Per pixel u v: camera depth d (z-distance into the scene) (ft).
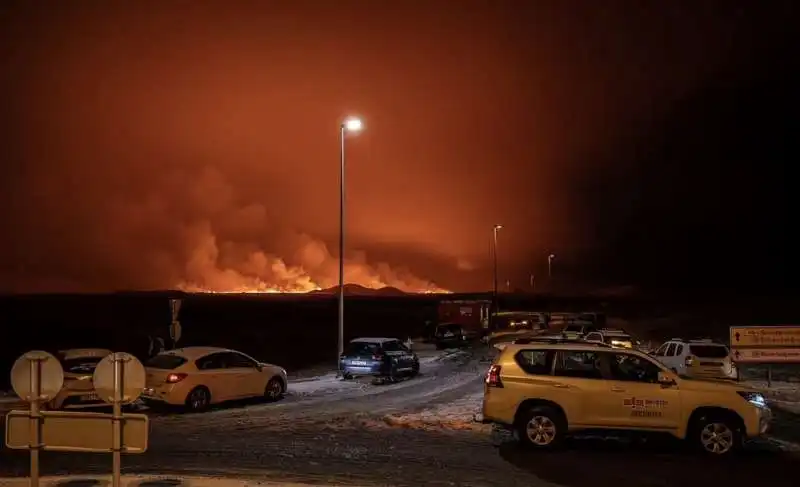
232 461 37.47
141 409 59.00
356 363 84.84
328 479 33.14
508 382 41.19
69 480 31.45
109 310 288.10
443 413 55.93
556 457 38.99
